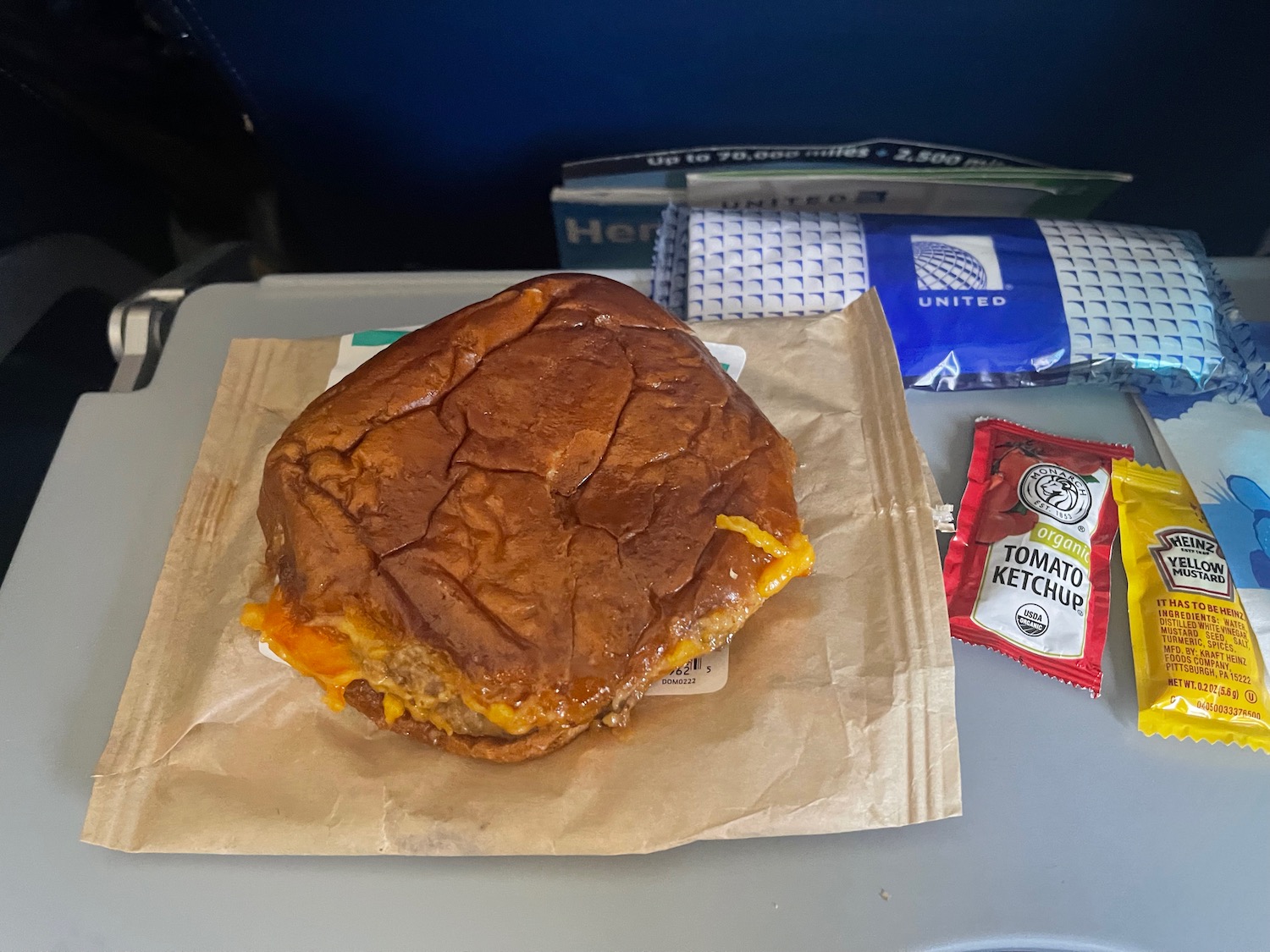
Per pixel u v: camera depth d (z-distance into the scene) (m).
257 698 0.25
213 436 0.30
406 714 0.24
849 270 0.33
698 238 0.35
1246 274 0.35
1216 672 0.26
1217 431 0.31
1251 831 0.24
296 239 0.50
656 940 0.23
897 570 0.26
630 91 0.41
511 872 0.23
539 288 0.27
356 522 0.24
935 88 0.40
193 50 0.39
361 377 0.26
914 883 0.23
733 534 0.24
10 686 0.27
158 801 0.24
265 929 0.23
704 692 0.25
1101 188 0.38
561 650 0.22
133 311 0.37
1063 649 0.26
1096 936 0.22
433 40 0.39
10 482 0.39
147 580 0.29
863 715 0.24
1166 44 0.36
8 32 0.36
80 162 0.42
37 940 0.23
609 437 0.25
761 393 0.30
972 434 0.31
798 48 0.38
